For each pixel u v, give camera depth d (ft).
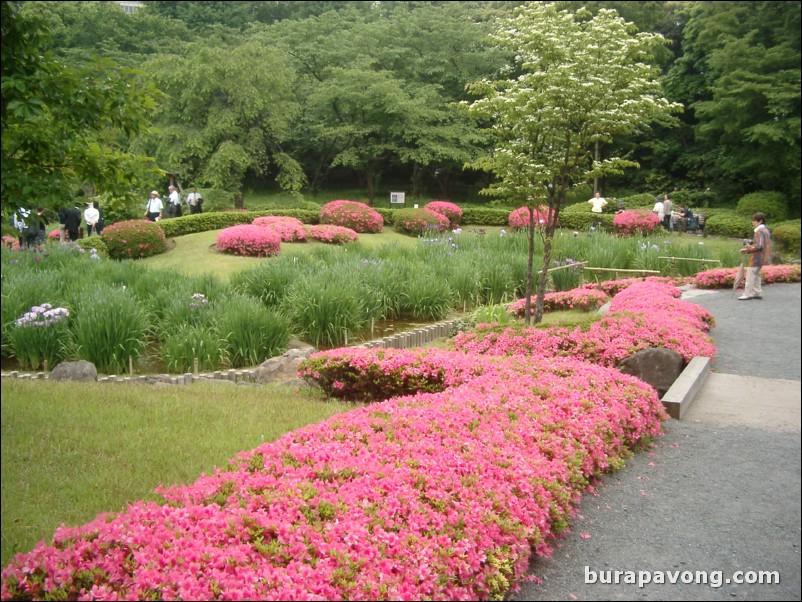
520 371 23.13
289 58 130.41
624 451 18.49
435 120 128.26
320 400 25.04
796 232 63.26
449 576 10.81
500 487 13.35
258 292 42.37
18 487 16.20
